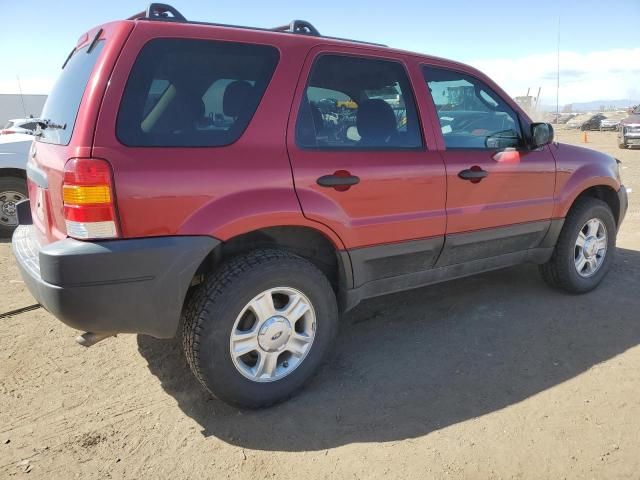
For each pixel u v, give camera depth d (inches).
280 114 106.8
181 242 94.4
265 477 90.6
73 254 88.1
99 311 91.5
